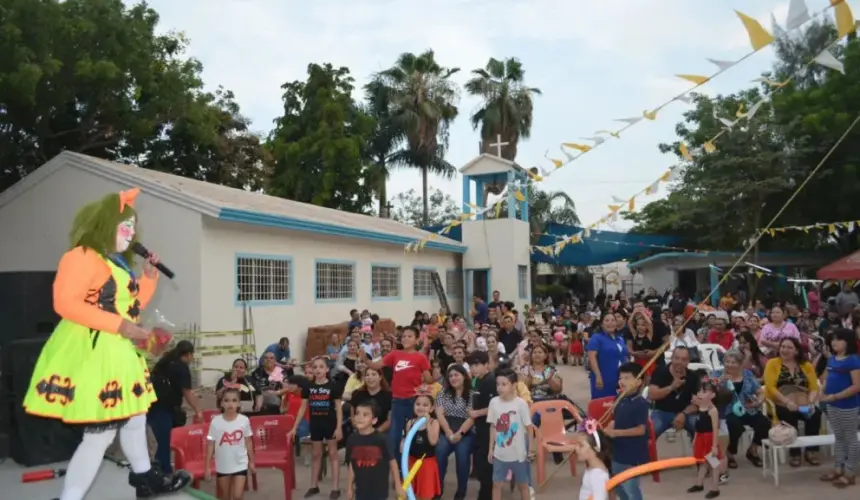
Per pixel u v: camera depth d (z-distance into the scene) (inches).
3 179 787.4
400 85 1533.0
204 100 877.2
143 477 192.7
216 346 517.7
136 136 828.6
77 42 608.1
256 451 293.9
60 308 162.2
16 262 575.5
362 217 938.1
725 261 1144.2
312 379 334.0
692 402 311.7
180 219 519.5
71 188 559.2
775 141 1062.4
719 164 1041.5
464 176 1030.4
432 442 266.4
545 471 337.7
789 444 304.2
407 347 323.9
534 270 1457.9
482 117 1631.4
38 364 169.6
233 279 547.5
